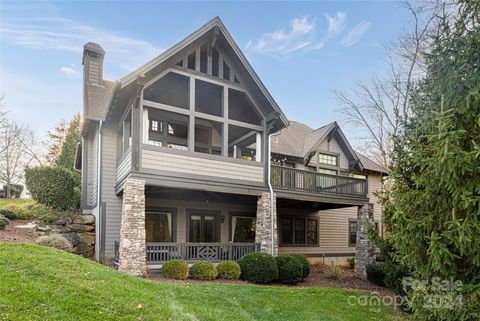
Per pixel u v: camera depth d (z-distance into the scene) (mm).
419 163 5316
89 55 16656
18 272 5594
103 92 16188
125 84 9953
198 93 13359
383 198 6836
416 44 13398
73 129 28047
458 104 5066
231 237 15344
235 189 11906
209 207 14938
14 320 4309
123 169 11516
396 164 6336
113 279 6516
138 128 10242
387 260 8906
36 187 14430
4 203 20266
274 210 12625
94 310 4953
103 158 13047
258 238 12430
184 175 10906
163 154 10656
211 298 7117
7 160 27469
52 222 12766
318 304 7895
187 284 8367
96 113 14328
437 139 4961
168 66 11000
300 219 18000
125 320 4879
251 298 7648
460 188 4727
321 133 18344
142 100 10406
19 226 11906
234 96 13242
